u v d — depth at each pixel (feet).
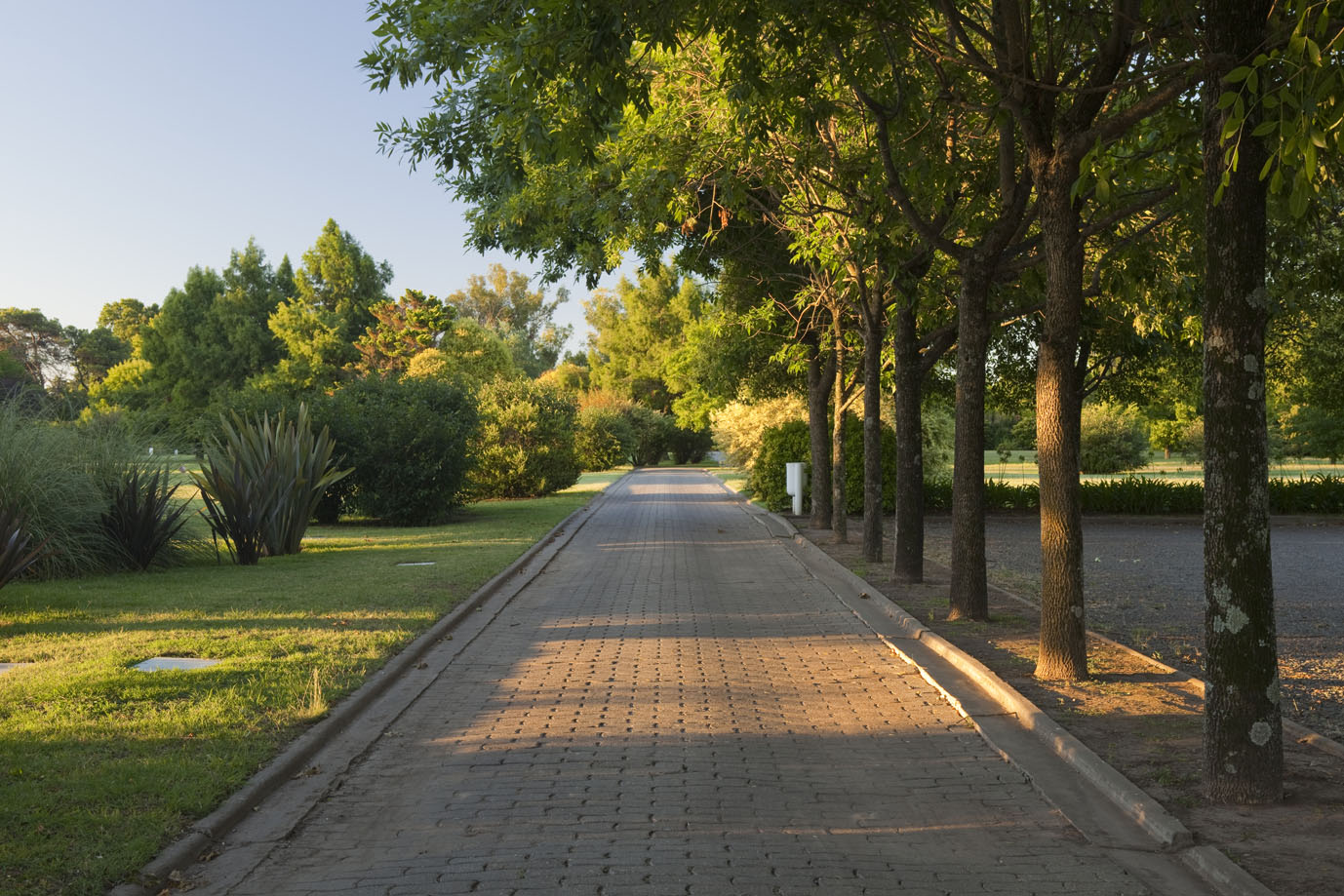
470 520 87.45
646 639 32.83
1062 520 26.27
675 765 19.06
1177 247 41.78
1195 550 63.98
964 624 34.55
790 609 39.29
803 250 47.65
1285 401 103.86
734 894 13.20
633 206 44.55
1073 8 28.55
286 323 234.79
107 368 370.32
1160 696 24.00
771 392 98.58
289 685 24.17
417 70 23.29
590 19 21.25
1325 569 52.70
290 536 58.80
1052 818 16.25
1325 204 35.35
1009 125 34.12
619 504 111.86
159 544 49.70
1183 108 27.61
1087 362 74.54
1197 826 15.34
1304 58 14.51
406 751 20.12
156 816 15.35
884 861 14.38
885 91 36.50
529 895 13.15
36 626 32.91
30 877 13.08
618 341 288.10
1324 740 19.47
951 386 88.33
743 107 32.12
